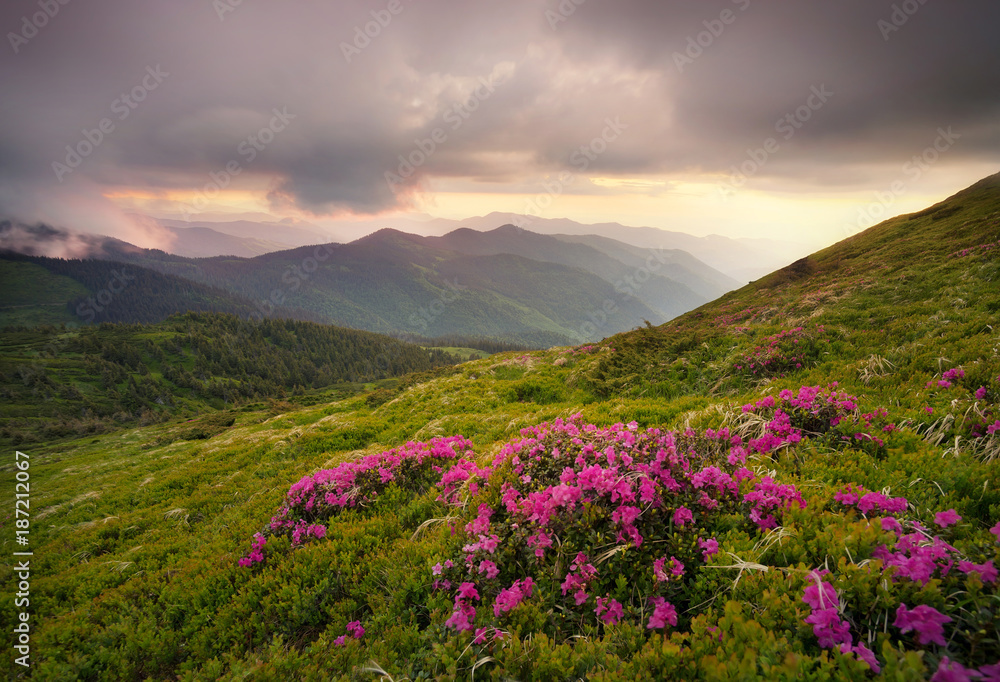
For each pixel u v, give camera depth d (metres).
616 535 4.04
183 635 5.51
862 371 9.68
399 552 5.60
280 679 3.95
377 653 3.94
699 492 4.38
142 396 174.62
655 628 3.30
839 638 2.55
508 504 4.88
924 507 4.11
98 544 10.08
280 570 6.01
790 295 25.31
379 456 8.55
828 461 5.50
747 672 2.45
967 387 7.39
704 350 14.95
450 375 24.12
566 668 3.09
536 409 13.36
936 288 15.00
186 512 11.05
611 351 17.00
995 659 2.28
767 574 3.27
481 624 3.79
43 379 176.00
